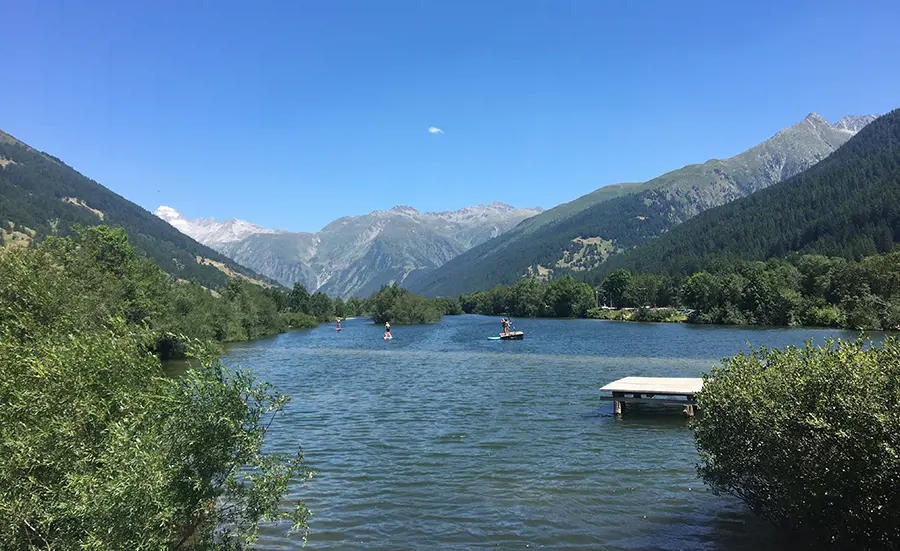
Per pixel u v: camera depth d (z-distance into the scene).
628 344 64.19
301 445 18.39
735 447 9.40
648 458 16.06
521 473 14.90
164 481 7.07
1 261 15.12
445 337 84.69
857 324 82.12
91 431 7.80
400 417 22.91
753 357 10.30
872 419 7.27
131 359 8.89
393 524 11.49
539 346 63.34
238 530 8.56
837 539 8.09
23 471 7.11
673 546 10.10
